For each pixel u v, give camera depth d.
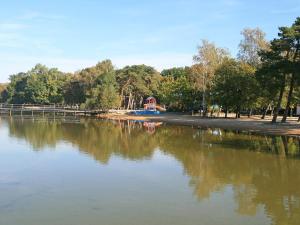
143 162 32.53
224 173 28.58
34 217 18.69
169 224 17.81
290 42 57.22
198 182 25.69
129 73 133.00
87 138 50.09
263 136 52.53
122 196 22.20
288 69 56.16
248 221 18.39
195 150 39.50
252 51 84.75
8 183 25.12
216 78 82.38
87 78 134.75
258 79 62.12
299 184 25.48
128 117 99.88
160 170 29.27
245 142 46.03
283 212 19.70
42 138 49.47
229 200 21.64
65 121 86.88
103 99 115.12
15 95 179.50
